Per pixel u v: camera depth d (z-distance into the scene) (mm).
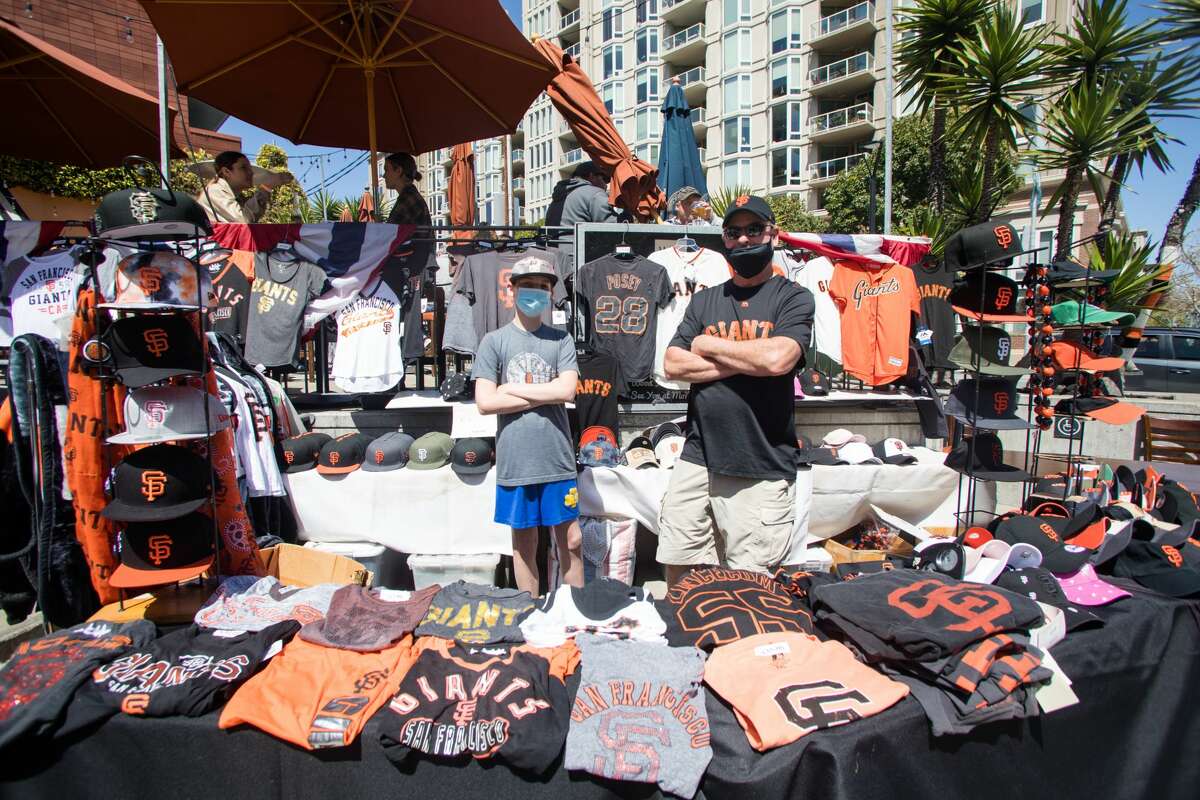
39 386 2428
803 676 1758
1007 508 4652
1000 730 1778
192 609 2361
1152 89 9367
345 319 3926
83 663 1826
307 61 5043
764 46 32812
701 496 2836
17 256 3578
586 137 5848
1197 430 4848
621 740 1604
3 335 3604
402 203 4852
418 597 2258
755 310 2701
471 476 3557
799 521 3537
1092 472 3684
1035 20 20797
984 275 2625
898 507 3965
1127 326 5363
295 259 3871
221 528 2582
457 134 5910
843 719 1600
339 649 1971
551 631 2061
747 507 2666
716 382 2684
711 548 2898
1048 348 2822
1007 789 1800
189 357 2240
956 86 9570
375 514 3527
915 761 1650
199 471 2254
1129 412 3533
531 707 1685
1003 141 10344
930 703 1684
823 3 30750
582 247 4348
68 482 2387
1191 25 9109
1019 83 9422
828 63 31797
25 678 1763
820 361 4934
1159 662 2215
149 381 2129
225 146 12664
